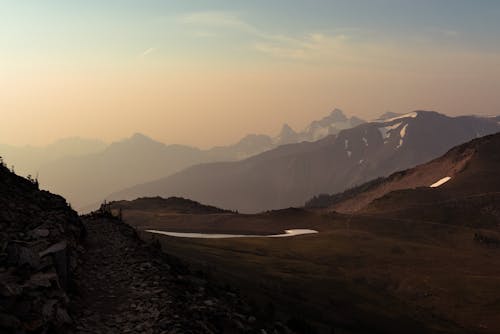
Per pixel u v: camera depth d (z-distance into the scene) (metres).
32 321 16.67
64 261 22.92
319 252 155.25
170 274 28.31
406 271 138.12
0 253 21.50
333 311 83.12
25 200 33.22
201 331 19.33
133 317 20.50
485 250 191.12
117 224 48.75
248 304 31.92
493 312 106.12
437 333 90.69
